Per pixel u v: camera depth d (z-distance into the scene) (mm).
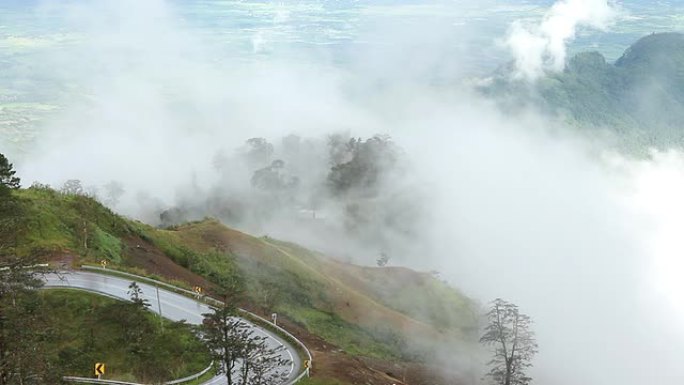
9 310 34188
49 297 51094
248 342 43938
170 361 48250
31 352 34469
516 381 65500
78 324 49125
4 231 45719
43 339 37719
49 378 35062
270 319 65125
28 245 58438
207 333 45406
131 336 49250
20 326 34375
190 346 50594
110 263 65250
